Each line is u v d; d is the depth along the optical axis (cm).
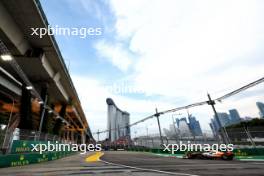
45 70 2555
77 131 8650
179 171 1015
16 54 2070
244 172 964
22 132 1748
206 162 1731
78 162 1798
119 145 9294
